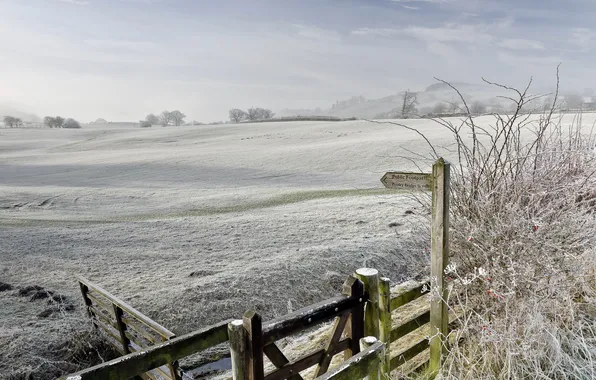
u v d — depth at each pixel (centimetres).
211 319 822
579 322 371
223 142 5800
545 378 338
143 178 3412
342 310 311
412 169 2717
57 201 2486
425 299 611
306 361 296
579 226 431
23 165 4588
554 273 380
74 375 257
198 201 2334
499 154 450
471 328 398
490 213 425
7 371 654
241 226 1556
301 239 1301
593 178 492
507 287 375
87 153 5553
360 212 1612
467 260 438
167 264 1134
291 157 3931
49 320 806
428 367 424
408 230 1185
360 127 6222
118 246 1359
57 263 1178
